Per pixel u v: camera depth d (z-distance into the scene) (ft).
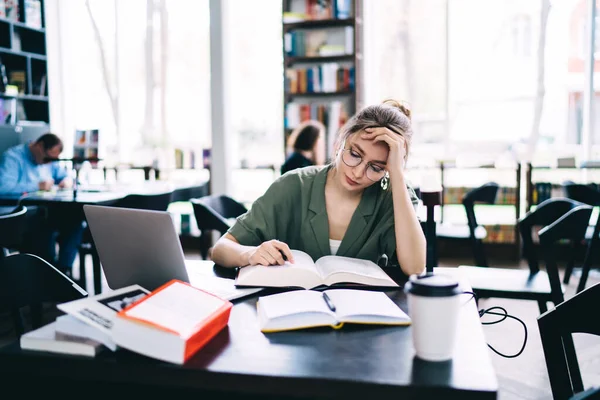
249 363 3.23
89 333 3.44
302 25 18.67
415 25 19.08
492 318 11.52
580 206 8.46
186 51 21.18
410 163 19.15
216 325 3.72
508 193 17.63
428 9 18.89
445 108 19.06
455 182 18.63
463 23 18.61
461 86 18.85
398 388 2.92
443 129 19.13
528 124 18.37
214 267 5.93
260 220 6.23
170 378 3.18
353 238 6.00
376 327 3.88
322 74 18.37
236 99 20.76
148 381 3.20
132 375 3.22
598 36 17.66
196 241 20.22
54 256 13.91
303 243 6.16
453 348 3.40
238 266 5.65
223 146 19.99
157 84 21.57
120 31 21.76
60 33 22.52
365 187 5.82
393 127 5.68
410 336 3.69
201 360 3.28
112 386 3.70
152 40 21.42
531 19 18.01
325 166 6.47
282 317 3.81
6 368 3.39
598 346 9.90
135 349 3.29
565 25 17.78
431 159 19.16
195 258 18.60
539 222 9.47
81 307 3.56
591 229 14.28
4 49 19.56
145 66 21.61
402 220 5.56
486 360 3.27
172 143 21.63
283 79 18.66
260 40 20.34
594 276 15.28
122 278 4.76
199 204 10.80
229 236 6.21
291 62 19.22
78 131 20.49
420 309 3.22
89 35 22.13
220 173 20.07
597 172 17.40
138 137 21.93
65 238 13.67
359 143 5.55
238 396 3.57
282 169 15.43
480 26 18.47
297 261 5.30
